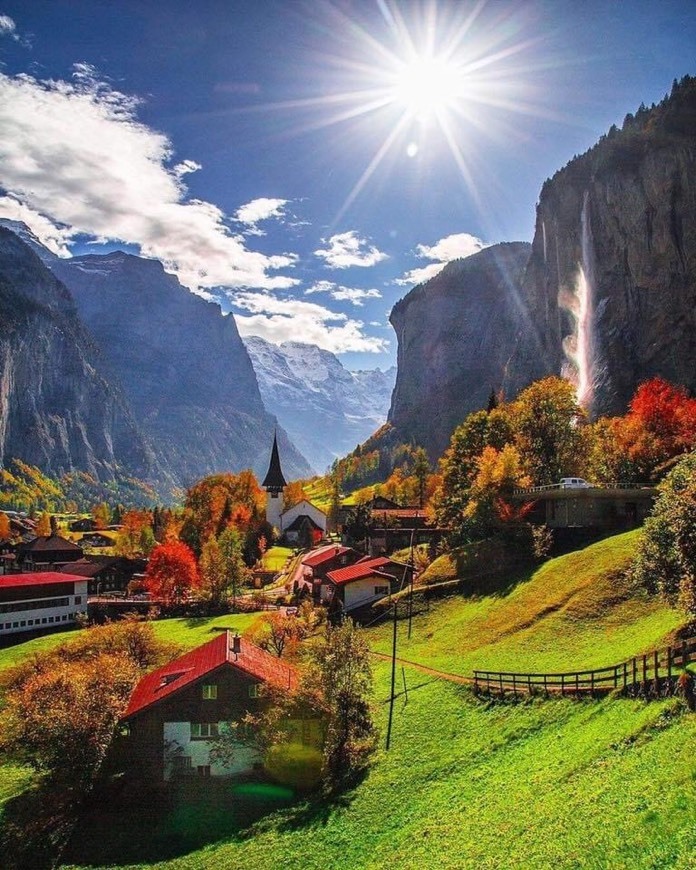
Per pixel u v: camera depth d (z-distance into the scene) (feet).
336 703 161.99
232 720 165.37
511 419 380.78
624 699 135.85
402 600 286.87
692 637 149.28
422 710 177.06
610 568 231.30
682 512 144.25
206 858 134.82
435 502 388.98
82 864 137.59
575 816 98.58
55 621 369.30
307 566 393.29
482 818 114.62
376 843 124.36
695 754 98.37
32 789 170.40
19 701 170.09
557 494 307.99
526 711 155.12
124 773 167.02
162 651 246.47
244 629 309.42
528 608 233.96
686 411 353.92
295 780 160.25
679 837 80.38
